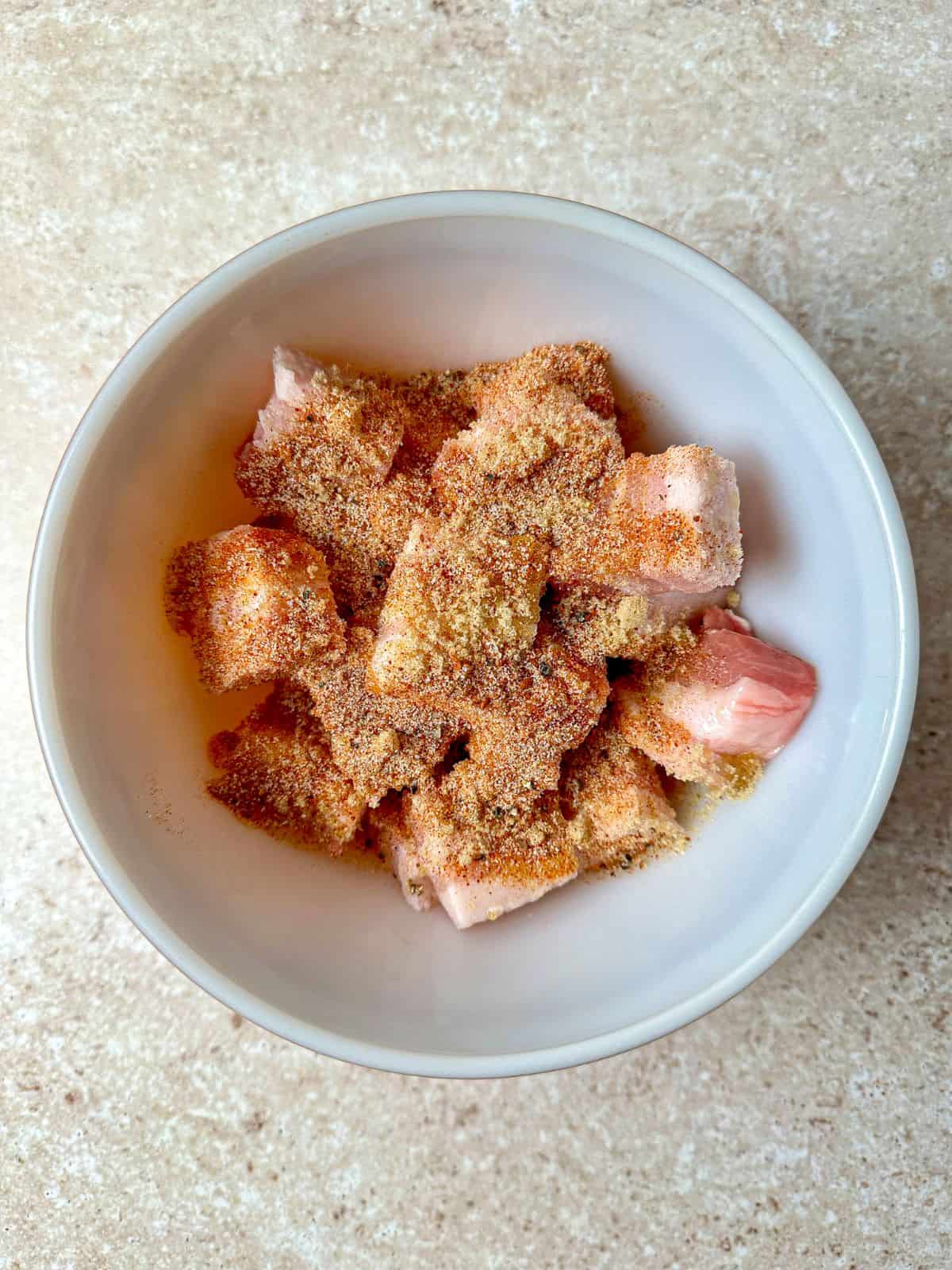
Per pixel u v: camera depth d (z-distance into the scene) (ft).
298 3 0.72
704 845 0.65
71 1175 0.74
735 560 0.61
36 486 0.72
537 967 0.63
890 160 0.70
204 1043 0.75
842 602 0.60
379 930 0.64
